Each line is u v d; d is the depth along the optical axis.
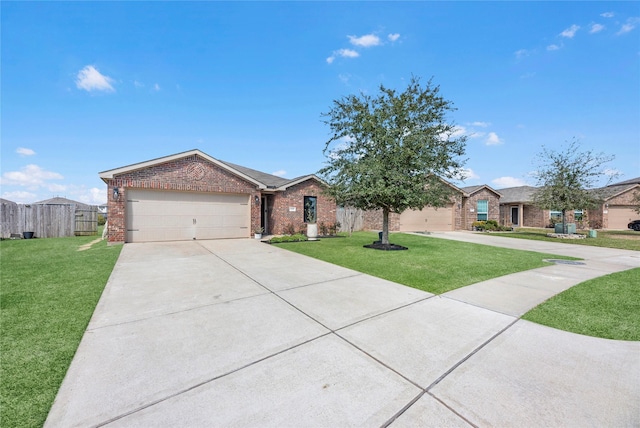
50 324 3.56
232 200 13.11
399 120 9.52
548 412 2.04
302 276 6.22
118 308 4.15
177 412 2.02
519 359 2.83
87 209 15.15
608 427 1.88
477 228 21.06
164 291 5.00
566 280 6.11
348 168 9.70
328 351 2.96
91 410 2.03
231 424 1.90
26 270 6.43
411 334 3.39
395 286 5.51
